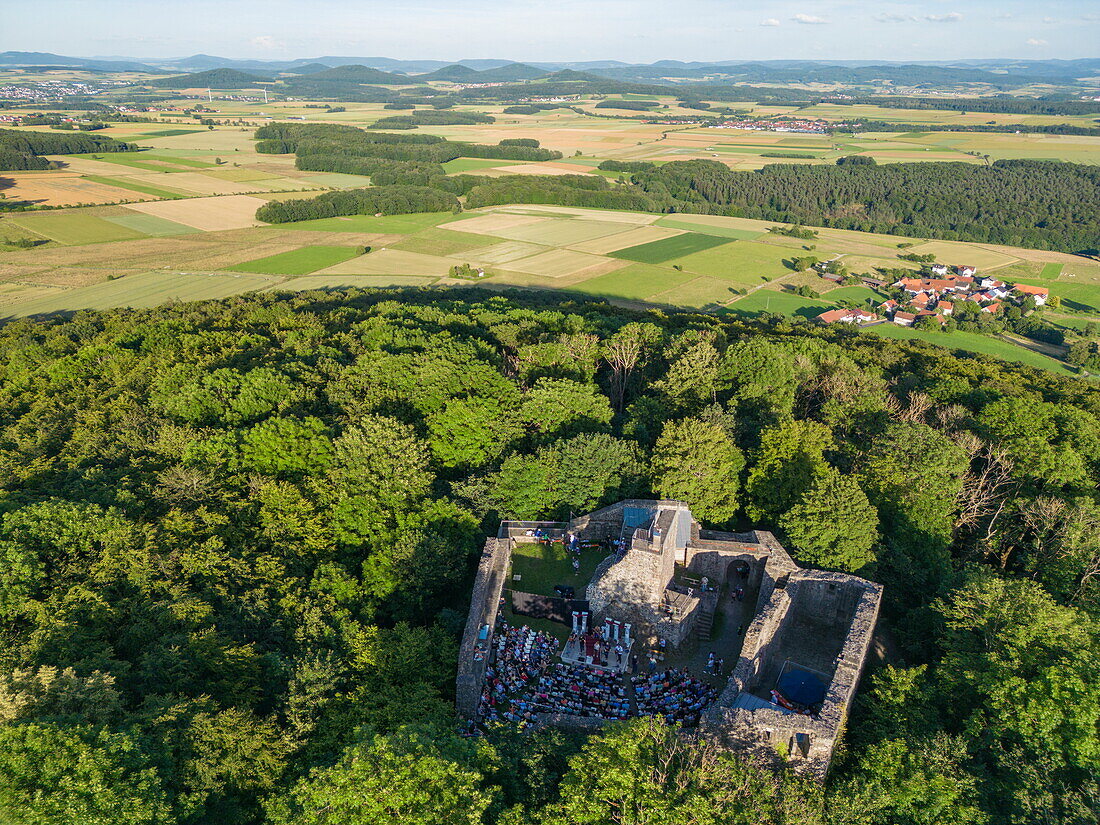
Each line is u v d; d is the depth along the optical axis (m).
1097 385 137.25
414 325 115.31
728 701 43.09
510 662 52.28
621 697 49.56
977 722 43.72
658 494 68.31
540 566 61.50
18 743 34.31
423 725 39.38
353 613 54.25
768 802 35.72
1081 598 59.38
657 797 34.28
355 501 62.53
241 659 45.66
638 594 54.53
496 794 36.72
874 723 45.50
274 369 92.56
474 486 66.94
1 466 70.06
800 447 70.38
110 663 43.41
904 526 65.62
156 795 34.66
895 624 58.59
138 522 58.25
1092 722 40.62
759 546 59.22
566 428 80.19
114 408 88.00
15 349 122.00
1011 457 78.56
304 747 42.00
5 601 47.75
